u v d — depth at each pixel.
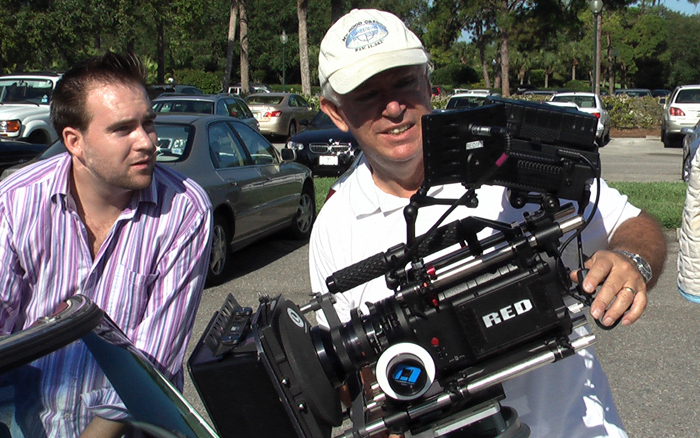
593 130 1.30
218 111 14.63
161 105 14.70
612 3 37.94
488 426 1.45
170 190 2.10
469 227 1.38
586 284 1.27
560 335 1.32
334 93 1.73
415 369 1.30
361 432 1.37
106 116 1.92
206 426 1.63
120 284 2.01
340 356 1.38
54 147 7.06
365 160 1.94
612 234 1.67
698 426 3.80
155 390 1.55
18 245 1.96
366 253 1.88
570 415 1.71
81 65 1.97
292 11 66.19
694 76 88.12
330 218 1.96
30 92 13.98
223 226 6.62
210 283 6.55
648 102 25.34
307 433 1.30
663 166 15.55
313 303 1.48
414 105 1.71
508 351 1.33
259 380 1.29
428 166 1.30
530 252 1.30
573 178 1.30
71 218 2.00
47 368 1.32
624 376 4.42
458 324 1.32
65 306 1.55
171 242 2.07
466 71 64.44
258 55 68.06
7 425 1.21
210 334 1.34
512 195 1.36
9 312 2.01
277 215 7.77
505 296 1.30
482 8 38.53
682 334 5.07
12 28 25.59
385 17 1.70
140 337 2.02
